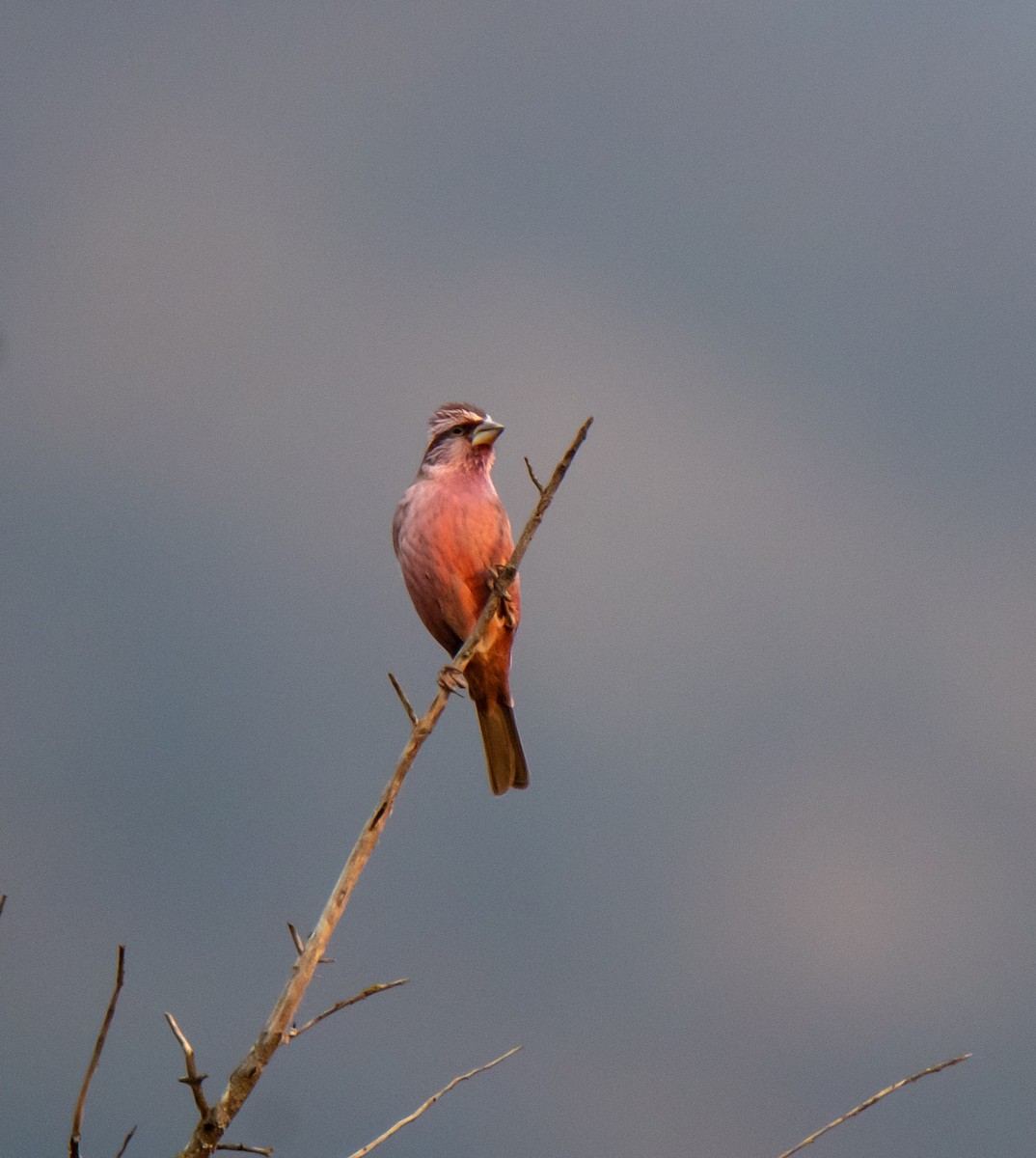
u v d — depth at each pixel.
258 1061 4.87
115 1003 4.37
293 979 5.09
